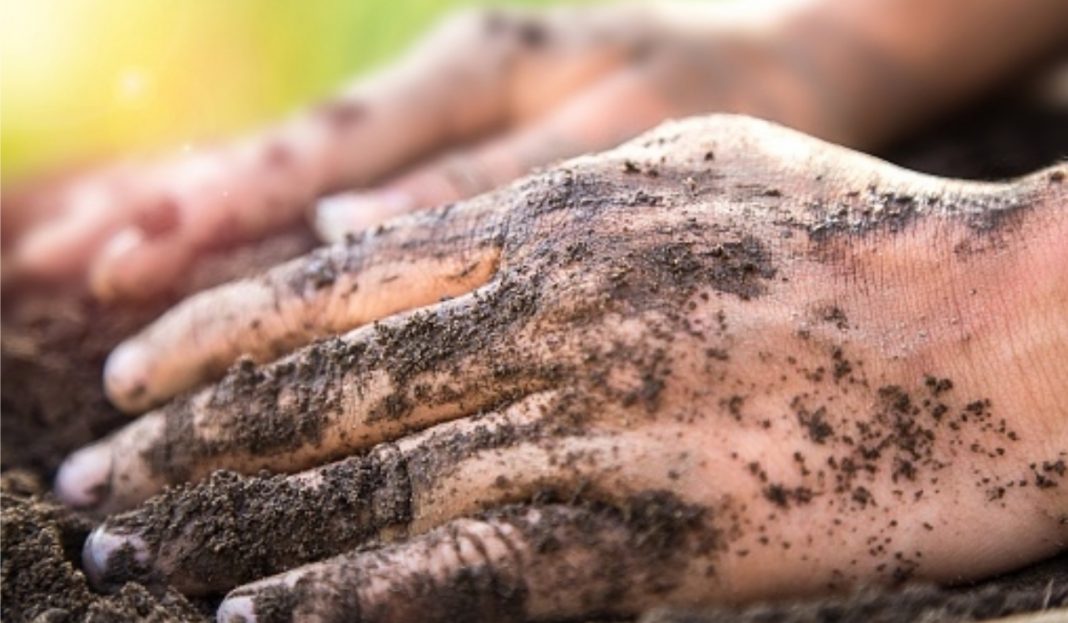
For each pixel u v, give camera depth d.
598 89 0.50
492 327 0.34
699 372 0.33
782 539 0.32
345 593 0.32
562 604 0.32
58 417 0.41
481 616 0.32
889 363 0.33
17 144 0.58
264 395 0.35
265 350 0.37
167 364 0.37
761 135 0.36
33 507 0.35
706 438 0.32
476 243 0.35
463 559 0.32
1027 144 0.51
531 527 0.32
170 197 0.47
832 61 0.52
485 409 0.34
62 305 0.46
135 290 0.46
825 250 0.34
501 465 0.33
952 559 0.33
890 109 0.52
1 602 0.33
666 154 0.36
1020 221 0.34
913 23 0.52
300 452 0.35
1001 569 0.33
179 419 0.36
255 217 0.48
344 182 0.49
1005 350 0.33
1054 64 0.55
